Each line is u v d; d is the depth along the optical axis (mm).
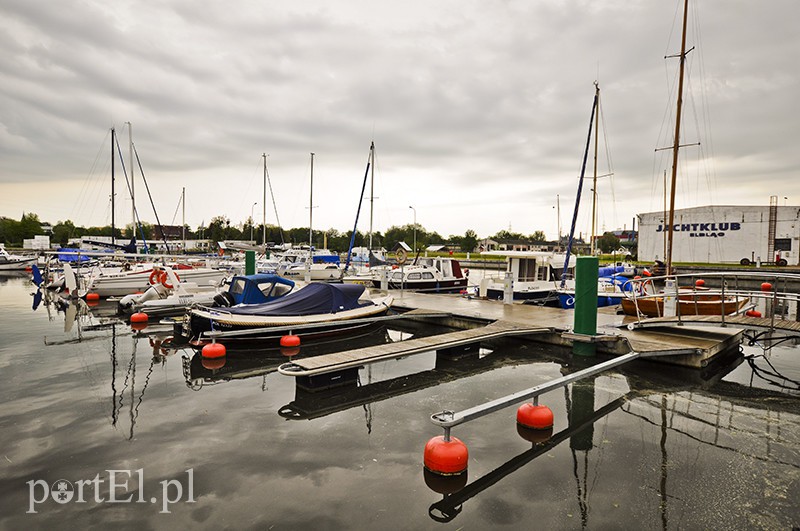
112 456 5504
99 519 4227
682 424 6594
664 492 4715
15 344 12258
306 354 11055
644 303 13680
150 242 55531
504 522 4180
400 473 5078
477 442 5914
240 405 7371
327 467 5215
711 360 10164
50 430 6297
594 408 7238
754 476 5059
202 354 10633
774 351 11359
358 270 32688
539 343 11562
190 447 5754
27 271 42438
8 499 4562
